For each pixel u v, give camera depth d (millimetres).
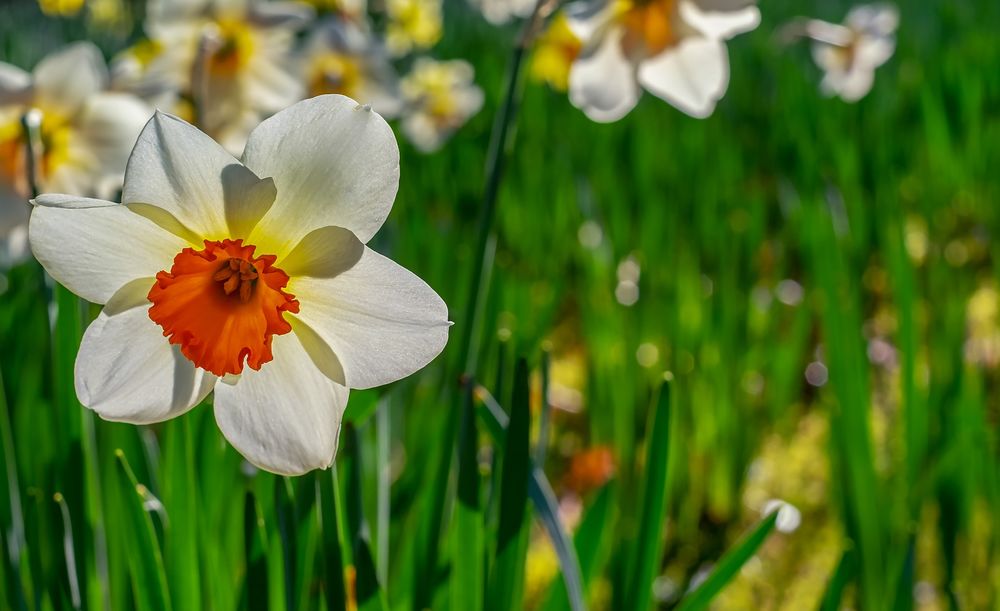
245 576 458
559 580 506
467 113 1406
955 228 1262
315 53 890
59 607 473
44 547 506
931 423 665
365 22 1049
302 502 459
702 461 796
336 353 403
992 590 625
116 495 499
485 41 2363
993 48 1562
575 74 536
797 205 1057
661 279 923
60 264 399
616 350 791
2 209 550
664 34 524
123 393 402
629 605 495
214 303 411
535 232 1114
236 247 402
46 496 502
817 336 1079
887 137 1245
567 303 1157
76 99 553
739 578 713
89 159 561
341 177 398
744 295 924
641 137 1336
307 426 403
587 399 820
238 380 408
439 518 499
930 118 1249
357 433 459
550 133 1530
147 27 721
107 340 404
